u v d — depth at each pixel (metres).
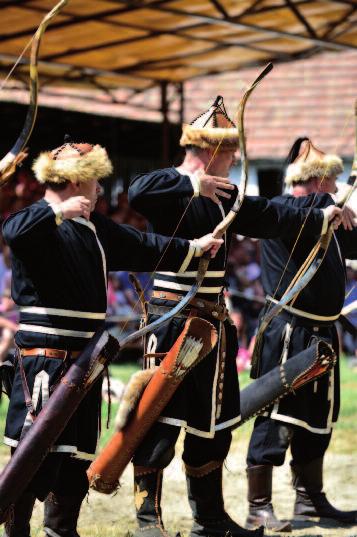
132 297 30.03
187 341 11.20
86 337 10.48
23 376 10.37
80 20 26.84
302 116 46.56
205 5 26.41
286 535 13.00
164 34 29.00
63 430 10.29
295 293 12.43
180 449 17.97
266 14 27.25
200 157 11.85
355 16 27.94
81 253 10.43
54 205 10.05
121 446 11.55
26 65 31.94
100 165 10.54
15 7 25.20
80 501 10.85
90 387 10.25
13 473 9.88
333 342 13.66
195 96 47.75
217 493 12.26
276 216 12.16
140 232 11.12
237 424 12.37
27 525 10.52
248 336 32.16
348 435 19.45
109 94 35.62
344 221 13.05
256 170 45.44
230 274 32.53
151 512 11.73
